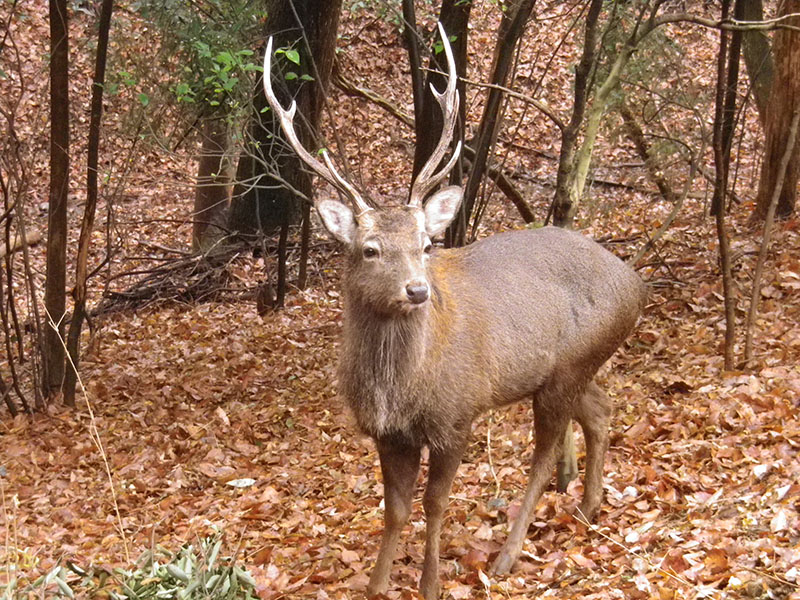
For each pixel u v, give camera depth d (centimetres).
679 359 838
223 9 1062
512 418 788
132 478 779
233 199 1446
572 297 562
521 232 583
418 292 470
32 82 1784
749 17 1222
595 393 591
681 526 529
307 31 1169
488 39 1850
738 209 1299
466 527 589
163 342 1175
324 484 715
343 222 503
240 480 738
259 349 1091
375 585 507
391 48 1986
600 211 1351
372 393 495
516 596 489
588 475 577
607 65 981
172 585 439
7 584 449
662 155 1280
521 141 1767
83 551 618
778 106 1162
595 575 493
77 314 977
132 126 1155
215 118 1078
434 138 1001
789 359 779
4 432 922
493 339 523
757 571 452
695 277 1048
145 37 1305
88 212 959
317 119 1211
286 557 574
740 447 620
